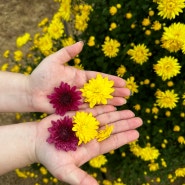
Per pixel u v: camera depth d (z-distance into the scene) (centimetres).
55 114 43
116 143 42
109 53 51
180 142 54
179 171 54
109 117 44
